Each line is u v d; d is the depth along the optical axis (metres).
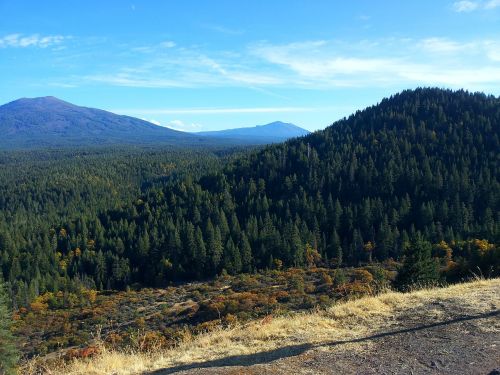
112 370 8.00
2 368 12.37
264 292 41.22
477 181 88.06
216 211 95.25
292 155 122.38
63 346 31.59
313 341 8.31
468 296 10.38
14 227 112.38
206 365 7.61
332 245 77.31
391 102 150.75
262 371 6.73
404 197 89.38
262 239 82.06
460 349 7.18
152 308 50.62
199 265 79.38
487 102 132.00
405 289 16.61
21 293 65.44
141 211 108.56
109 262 83.88
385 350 7.43
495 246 30.39
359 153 114.31
